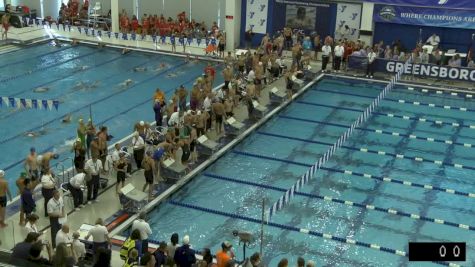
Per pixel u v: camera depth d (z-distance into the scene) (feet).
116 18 102.12
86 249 38.68
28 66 87.15
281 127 68.54
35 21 105.19
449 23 87.40
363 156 61.11
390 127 69.26
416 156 61.31
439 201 51.90
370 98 79.51
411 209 50.37
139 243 37.45
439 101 78.79
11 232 41.81
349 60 87.92
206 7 105.29
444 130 68.64
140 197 47.03
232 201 51.31
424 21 88.63
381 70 87.15
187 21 103.24
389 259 42.91
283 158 60.29
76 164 49.19
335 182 55.11
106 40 101.40
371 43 92.99
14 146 59.11
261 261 35.88
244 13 101.14
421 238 45.80
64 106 70.79
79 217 45.88
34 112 68.49
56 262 28.22
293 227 47.06
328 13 95.76
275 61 82.48
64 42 101.24
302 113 73.31
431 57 86.43
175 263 35.45
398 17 89.81
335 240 45.29
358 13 93.81
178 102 67.05
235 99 70.79
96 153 49.83
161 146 52.39
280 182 55.06
